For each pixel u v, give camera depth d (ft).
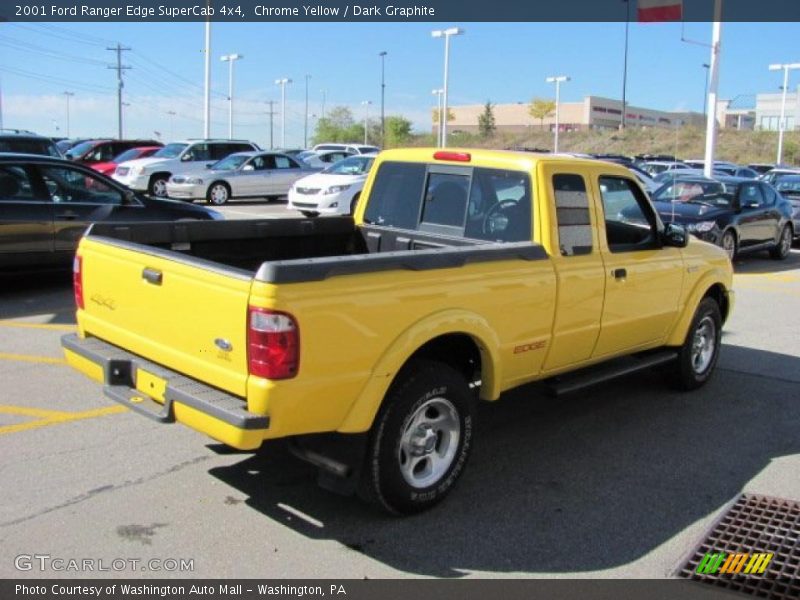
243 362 11.83
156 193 78.38
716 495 15.20
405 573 12.09
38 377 21.06
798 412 20.31
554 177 16.38
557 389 16.90
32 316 28.40
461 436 14.43
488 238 17.13
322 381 11.99
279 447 16.70
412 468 13.78
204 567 12.05
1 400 19.21
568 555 12.78
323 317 11.85
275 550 12.60
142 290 13.71
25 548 12.40
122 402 13.48
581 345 17.08
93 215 32.94
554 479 15.75
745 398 21.40
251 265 18.70
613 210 18.33
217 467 15.64
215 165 79.46
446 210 18.26
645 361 19.83
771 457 17.21
